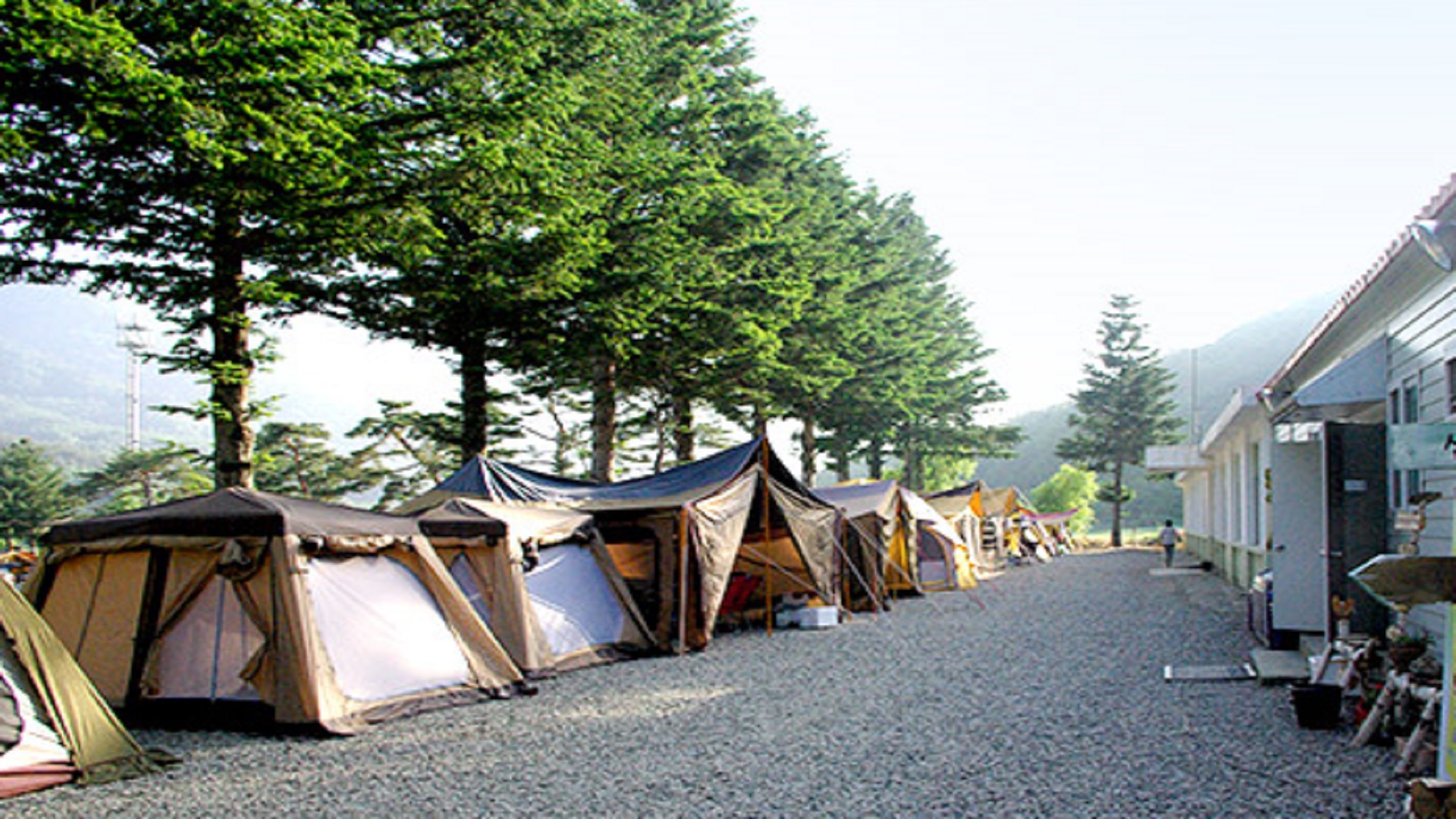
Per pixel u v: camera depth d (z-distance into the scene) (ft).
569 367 69.56
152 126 31.42
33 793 20.24
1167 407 181.78
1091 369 183.73
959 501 92.02
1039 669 33.78
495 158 41.50
